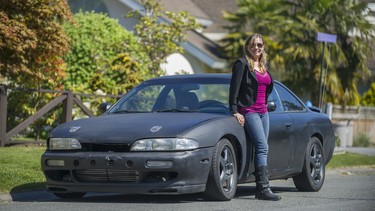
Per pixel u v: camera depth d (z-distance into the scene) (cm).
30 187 1719
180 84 1717
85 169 1484
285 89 1877
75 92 2933
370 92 4806
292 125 1780
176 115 1577
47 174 1538
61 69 2888
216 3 5256
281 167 1738
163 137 1461
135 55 3344
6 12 2489
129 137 1470
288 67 4359
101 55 3266
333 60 4350
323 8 4366
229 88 1639
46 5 2533
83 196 1684
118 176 1469
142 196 1675
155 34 3572
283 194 1797
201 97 1677
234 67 1598
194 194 1698
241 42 4341
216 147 1507
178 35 3625
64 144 1512
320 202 1627
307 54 4275
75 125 1562
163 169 1444
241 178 1608
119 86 3077
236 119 1597
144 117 1572
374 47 4731
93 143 1490
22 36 2455
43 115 2795
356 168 2811
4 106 2480
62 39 2583
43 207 1479
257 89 1597
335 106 4131
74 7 4412
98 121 1572
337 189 1948
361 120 4403
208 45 4488
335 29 4397
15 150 2336
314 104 4344
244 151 1602
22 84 2758
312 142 1870
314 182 1872
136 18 4050
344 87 4428
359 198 1725
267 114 1622
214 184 1512
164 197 1648
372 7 5003
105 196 1686
